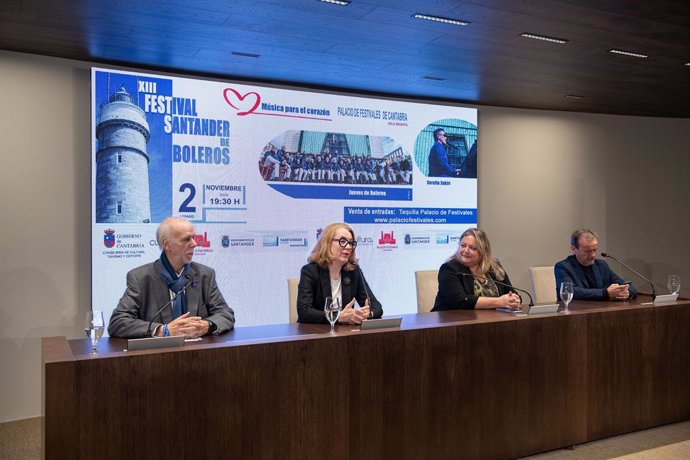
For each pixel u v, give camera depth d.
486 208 6.22
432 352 2.84
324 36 3.85
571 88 5.36
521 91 5.50
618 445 3.40
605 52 4.16
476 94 5.64
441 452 2.87
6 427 4.01
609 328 3.46
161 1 3.22
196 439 2.31
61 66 4.36
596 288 4.27
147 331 2.54
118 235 4.53
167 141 4.73
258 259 5.09
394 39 3.89
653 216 6.92
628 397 3.54
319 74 4.88
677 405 3.76
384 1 3.21
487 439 3.01
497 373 3.04
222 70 4.75
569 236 6.58
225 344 2.40
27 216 4.24
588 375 3.37
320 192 5.37
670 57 4.29
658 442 3.45
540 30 3.68
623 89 5.39
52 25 3.62
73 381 2.11
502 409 3.06
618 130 6.79
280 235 5.19
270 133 5.15
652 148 6.92
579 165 6.62
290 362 2.50
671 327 3.73
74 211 4.41
